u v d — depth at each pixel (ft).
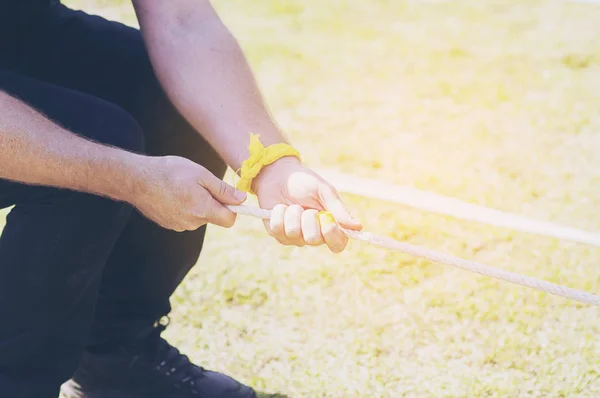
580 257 8.80
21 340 5.06
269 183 5.10
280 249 8.82
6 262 4.90
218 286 8.14
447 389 6.79
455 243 9.00
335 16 17.89
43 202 4.80
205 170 4.73
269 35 16.49
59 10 5.82
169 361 6.37
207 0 5.73
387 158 11.18
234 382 6.56
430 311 7.79
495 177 10.68
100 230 4.96
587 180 10.69
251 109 5.41
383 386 6.81
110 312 6.07
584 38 17.02
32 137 4.29
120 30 5.98
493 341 7.39
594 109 13.19
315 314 7.74
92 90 5.83
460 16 18.28
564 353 7.27
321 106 12.98
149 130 5.88
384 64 15.05
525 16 18.48
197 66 5.44
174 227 4.84
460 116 12.71
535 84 14.26
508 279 4.68
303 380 6.88
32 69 5.66
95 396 6.35
